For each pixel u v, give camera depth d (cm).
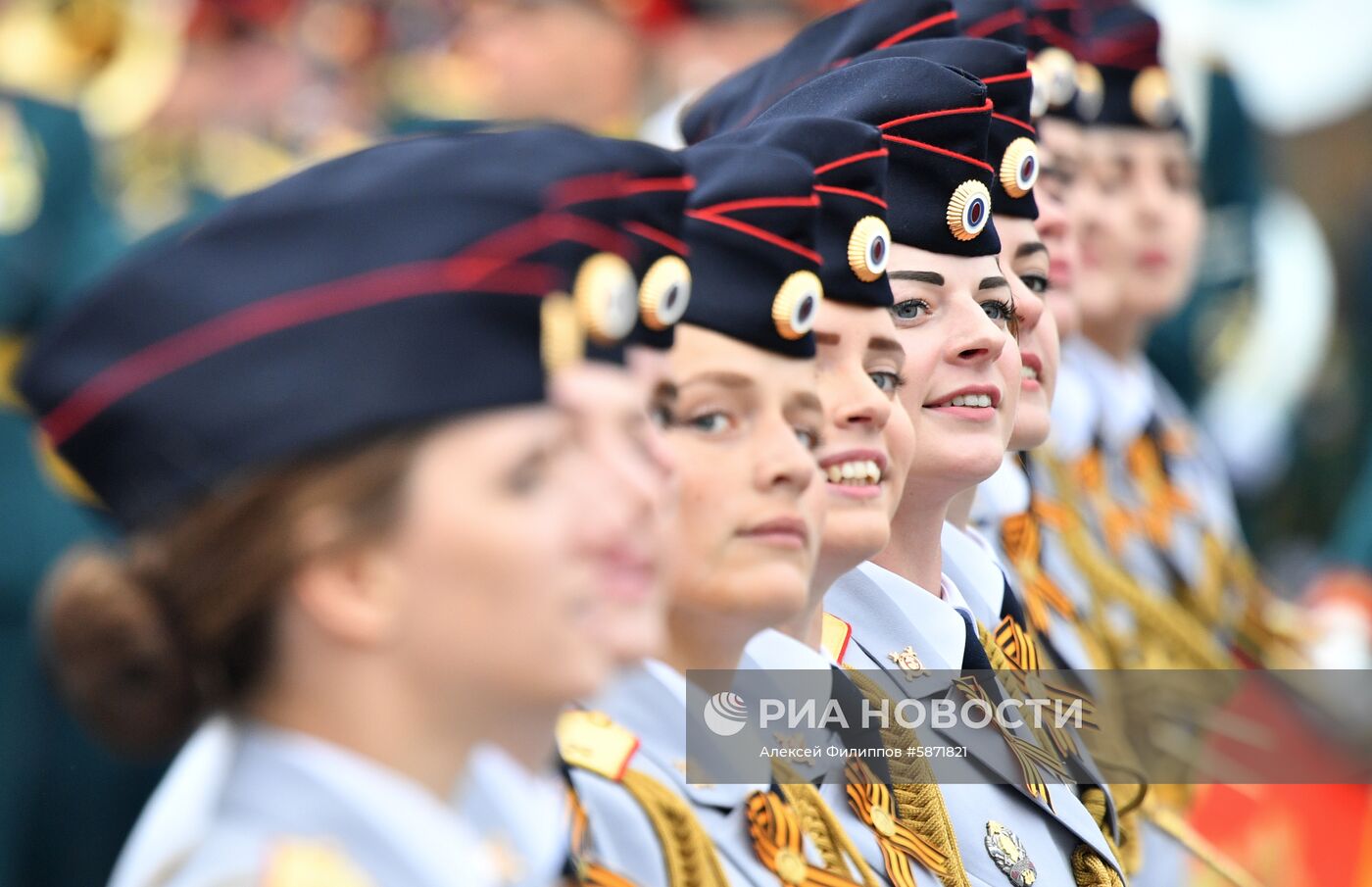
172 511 503
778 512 673
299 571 498
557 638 504
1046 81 1140
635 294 559
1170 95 1405
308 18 2292
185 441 500
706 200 680
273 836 500
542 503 507
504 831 562
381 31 2291
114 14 1969
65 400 515
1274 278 2447
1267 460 2361
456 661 500
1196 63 2191
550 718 523
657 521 538
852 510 743
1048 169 1146
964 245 838
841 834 759
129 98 2016
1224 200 2212
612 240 552
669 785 709
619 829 678
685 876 679
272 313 503
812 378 693
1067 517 1289
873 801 798
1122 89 1394
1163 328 2128
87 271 1686
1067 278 1154
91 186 1727
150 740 518
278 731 513
